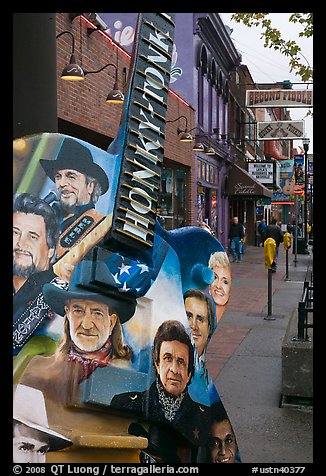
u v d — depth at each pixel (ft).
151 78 10.84
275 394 20.38
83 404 8.77
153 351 9.92
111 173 9.66
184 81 66.44
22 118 9.42
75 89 30.50
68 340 8.70
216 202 83.56
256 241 123.24
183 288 11.17
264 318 35.24
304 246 96.48
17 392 8.14
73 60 26.78
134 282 9.53
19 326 8.23
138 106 10.44
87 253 9.02
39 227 8.50
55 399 8.53
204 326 11.46
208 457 11.07
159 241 10.52
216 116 81.51
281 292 47.85
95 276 8.96
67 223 8.88
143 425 9.80
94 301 9.02
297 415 18.25
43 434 8.29
